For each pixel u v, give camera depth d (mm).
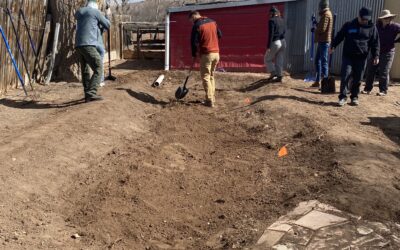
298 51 13570
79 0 11977
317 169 6262
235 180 6363
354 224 4711
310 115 8438
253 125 8594
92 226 5109
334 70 13617
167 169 6758
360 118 8484
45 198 5586
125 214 5422
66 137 7180
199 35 9688
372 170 5914
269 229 4727
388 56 10297
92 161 6816
